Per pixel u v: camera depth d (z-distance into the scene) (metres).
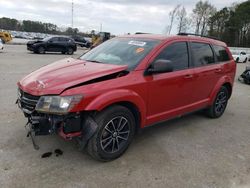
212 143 4.64
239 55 29.83
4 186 3.08
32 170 3.42
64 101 3.25
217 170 3.72
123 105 3.83
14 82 8.59
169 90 4.40
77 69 3.84
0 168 3.42
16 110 5.61
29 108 3.53
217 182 3.43
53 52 24.89
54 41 23.27
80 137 3.51
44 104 3.30
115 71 3.74
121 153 3.89
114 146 3.79
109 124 3.65
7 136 4.31
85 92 3.34
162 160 3.90
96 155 3.60
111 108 3.59
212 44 5.63
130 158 3.90
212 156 4.14
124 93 3.64
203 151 4.30
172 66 4.11
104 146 3.65
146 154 4.05
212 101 5.68
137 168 3.64
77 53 26.78
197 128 5.33
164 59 4.34
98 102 3.38
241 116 6.44
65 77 3.53
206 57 5.38
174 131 5.08
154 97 4.16
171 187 3.26
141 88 3.90
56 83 3.40
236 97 8.80
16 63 13.94
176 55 4.60
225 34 70.56
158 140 4.60
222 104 6.13
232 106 7.43
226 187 3.33
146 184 3.29
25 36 57.19
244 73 12.79
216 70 5.53
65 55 22.88
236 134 5.16
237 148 4.50
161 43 4.39
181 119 5.82
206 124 5.61
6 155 3.73
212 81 5.50
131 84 3.77
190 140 4.70
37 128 3.37
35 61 15.74
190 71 4.81
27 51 23.94
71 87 3.33
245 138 4.98
